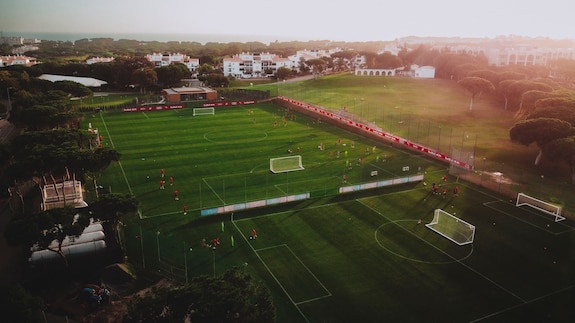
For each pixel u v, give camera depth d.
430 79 173.50
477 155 80.62
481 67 161.62
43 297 36.09
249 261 42.84
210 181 66.00
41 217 37.06
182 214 53.72
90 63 187.38
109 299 35.78
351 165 74.69
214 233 48.78
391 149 85.88
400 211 55.72
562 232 50.66
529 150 84.25
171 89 150.50
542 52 198.62
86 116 115.62
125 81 163.12
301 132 99.38
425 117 112.56
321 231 49.84
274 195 60.53
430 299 37.41
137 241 46.25
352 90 153.88
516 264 43.50
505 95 121.69
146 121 110.56
